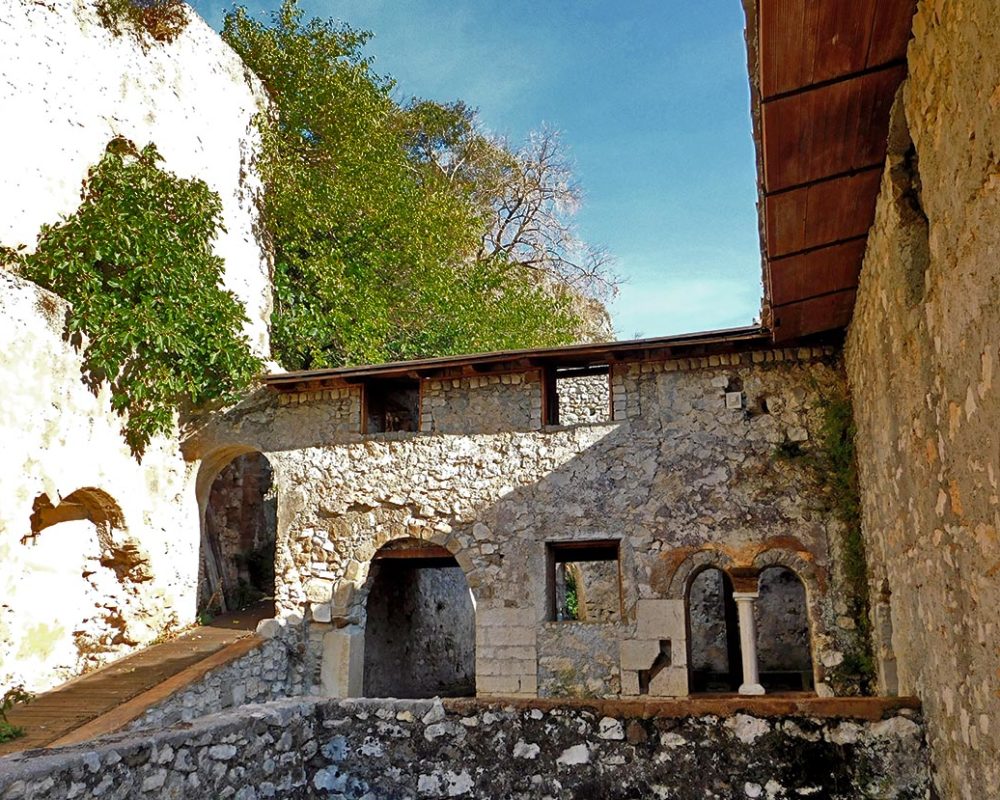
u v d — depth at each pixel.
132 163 11.35
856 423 8.78
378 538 10.77
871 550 7.99
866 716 4.19
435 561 12.61
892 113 4.27
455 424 10.77
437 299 15.93
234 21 15.51
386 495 10.83
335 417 11.29
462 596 16.61
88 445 9.73
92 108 10.76
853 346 8.25
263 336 13.29
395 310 15.84
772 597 12.37
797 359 9.80
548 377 10.84
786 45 3.87
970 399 3.29
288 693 10.66
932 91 3.54
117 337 9.85
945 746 3.86
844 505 9.24
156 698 8.15
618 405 10.25
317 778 4.57
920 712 4.20
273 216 13.96
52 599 9.71
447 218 16.94
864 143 4.76
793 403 9.70
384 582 12.91
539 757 4.31
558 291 22.17
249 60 15.05
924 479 4.44
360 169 14.95
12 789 3.24
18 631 9.03
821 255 6.41
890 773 4.09
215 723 4.21
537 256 22.92
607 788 4.19
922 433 4.40
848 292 7.45
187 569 11.52
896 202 4.34
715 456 9.79
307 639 10.80
